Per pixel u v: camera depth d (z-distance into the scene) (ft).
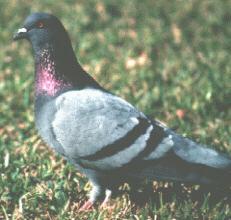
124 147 30.66
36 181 35.83
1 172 36.40
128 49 55.77
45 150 39.34
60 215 32.09
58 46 33.06
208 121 43.14
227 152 38.27
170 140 30.48
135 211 33.27
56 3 66.39
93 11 64.44
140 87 48.32
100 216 31.86
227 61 53.21
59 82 32.83
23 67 52.37
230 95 46.42
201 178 29.40
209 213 32.37
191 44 57.52
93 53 55.06
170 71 51.16
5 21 62.54
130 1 67.00
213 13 64.08
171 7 65.87
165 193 34.47
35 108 33.04
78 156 31.45
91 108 31.24
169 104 45.11
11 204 33.88
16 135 41.93
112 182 32.32
